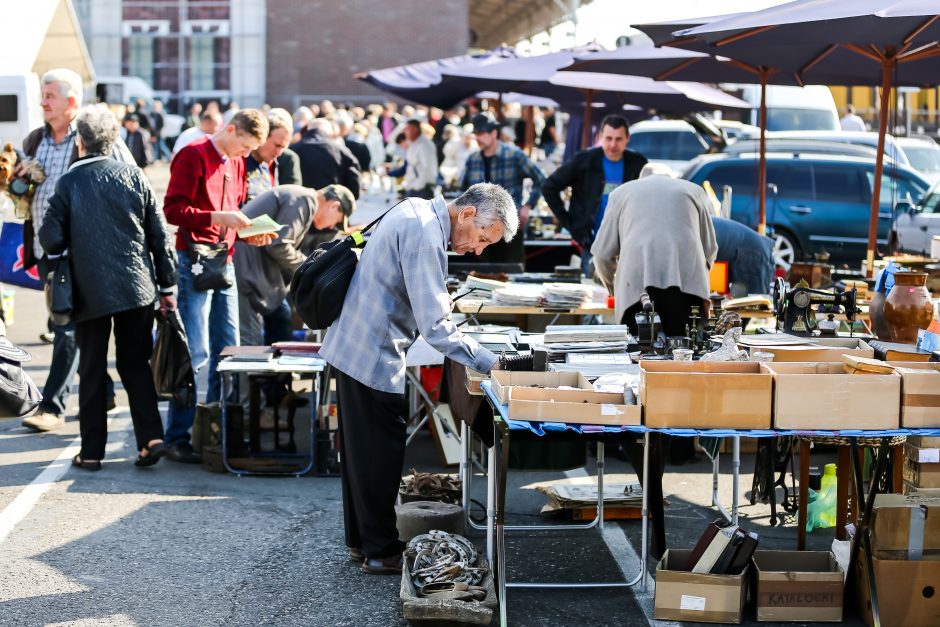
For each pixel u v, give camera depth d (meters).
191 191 6.92
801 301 6.23
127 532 5.76
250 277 7.83
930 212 13.25
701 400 4.43
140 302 6.61
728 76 10.79
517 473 7.04
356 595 4.98
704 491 6.61
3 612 4.74
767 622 4.68
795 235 14.84
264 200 7.72
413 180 17.39
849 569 4.79
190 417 7.11
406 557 5.02
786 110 19.25
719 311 7.16
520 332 6.62
